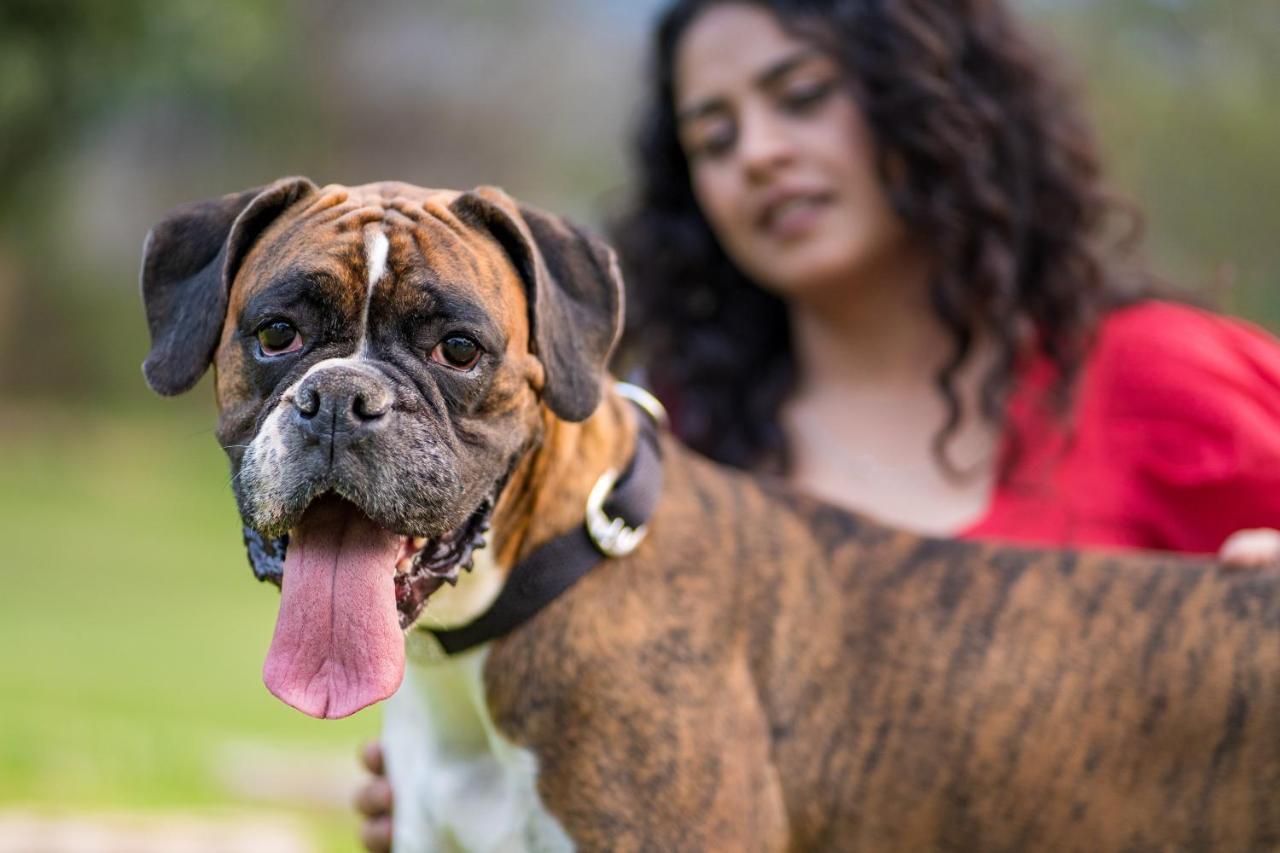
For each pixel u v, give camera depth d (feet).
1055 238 14.46
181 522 58.70
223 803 21.24
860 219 14.37
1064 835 10.25
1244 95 53.47
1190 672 10.27
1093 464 13.75
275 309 9.43
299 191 10.13
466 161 100.17
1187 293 15.06
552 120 100.83
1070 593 10.71
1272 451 13.00
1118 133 43.96
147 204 93.76
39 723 24.82
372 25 96.63
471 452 9.46
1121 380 13.85
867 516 11.37
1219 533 13.33
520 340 9.84
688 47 14.87
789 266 14.48
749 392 15.47
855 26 14.08
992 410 13.88
